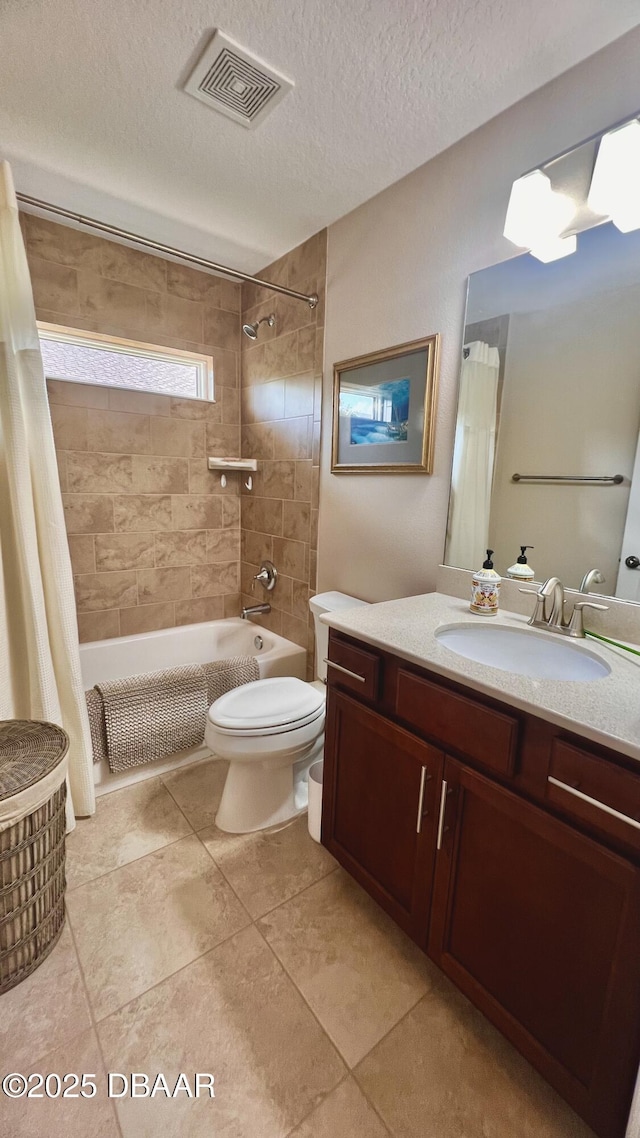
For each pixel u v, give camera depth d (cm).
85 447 230
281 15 112
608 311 122
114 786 194
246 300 264
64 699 170
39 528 162
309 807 168
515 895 97
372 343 189
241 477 284
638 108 114
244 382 273
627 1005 80
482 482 154
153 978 120
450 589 166
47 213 200
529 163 135
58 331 214
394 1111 96
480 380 152
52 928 126
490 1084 101
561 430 134
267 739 161
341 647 136
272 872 154
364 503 200
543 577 141
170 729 200
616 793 79
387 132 148
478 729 99
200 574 278
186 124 148
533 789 92
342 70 126
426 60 122
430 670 110
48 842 122
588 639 126
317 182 175
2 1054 104
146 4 110
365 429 195
